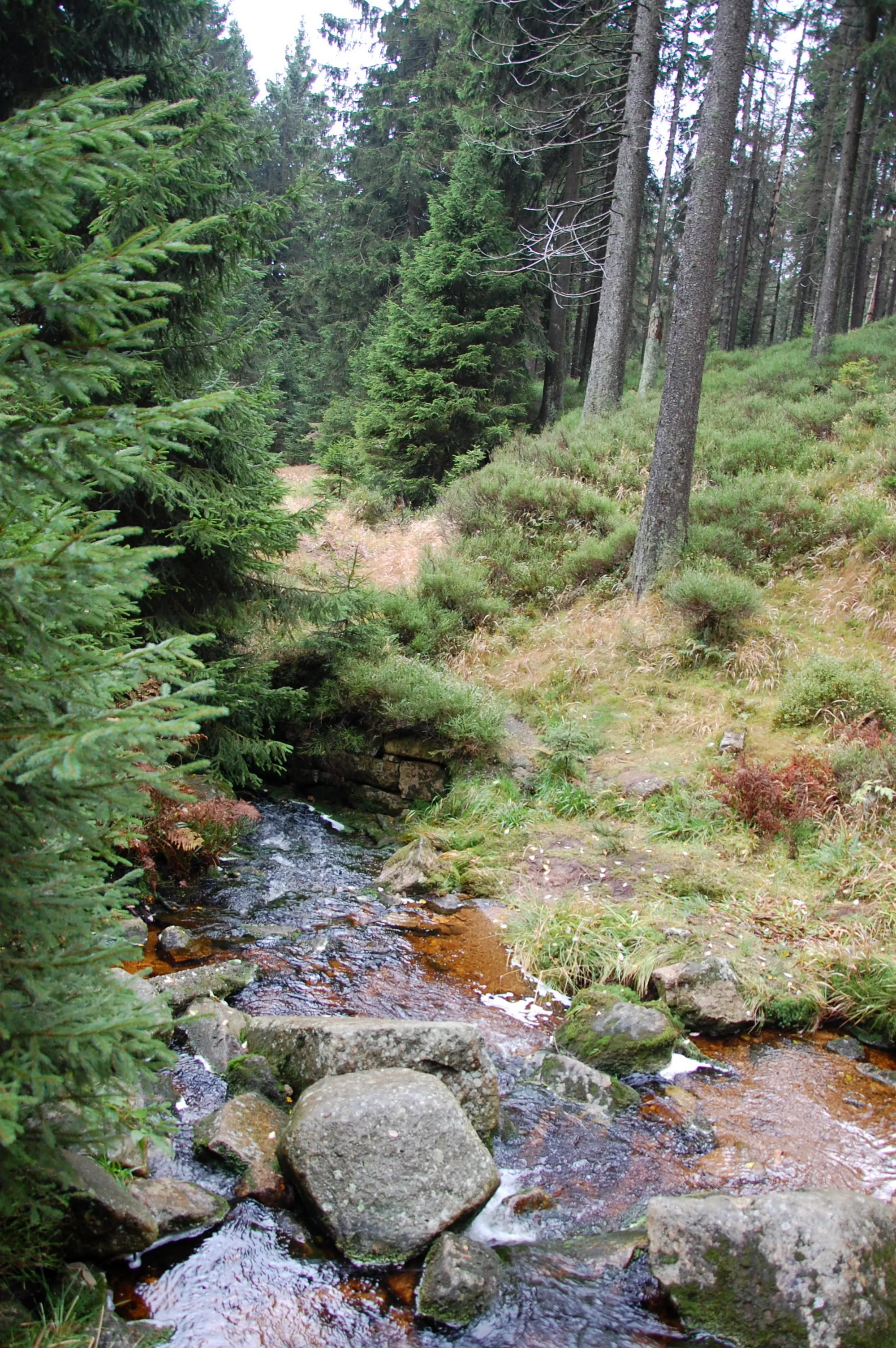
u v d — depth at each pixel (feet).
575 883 22.36
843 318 96.99
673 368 35.83
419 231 85.66
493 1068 13.44
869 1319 9.40
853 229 94.48
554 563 40.98
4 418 7.04
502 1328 9.63
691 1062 15.51
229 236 23.72
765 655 31.37
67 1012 7.48
